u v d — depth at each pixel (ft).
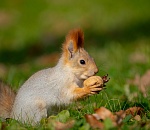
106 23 83.46
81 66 31.99
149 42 65.72
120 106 32.04
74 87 31.96
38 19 88.79
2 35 83.46
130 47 63.41
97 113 28.25
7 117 33.09
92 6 89.71
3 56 70.33
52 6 92.02
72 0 93.04
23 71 48.16
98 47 65.36
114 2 89.97
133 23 81.00
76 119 28.89
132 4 89.10
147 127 26.66
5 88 34.37
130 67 46.96
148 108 32.27
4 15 91.45
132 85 39.09
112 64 48.08
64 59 32.40
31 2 94.07
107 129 26.04
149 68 45.21
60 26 84.69
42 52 70.85
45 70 32.96
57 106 32.32
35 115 31.68
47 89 31.99
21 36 82.02
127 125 27.20
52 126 27.35
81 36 32.76
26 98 31.99
